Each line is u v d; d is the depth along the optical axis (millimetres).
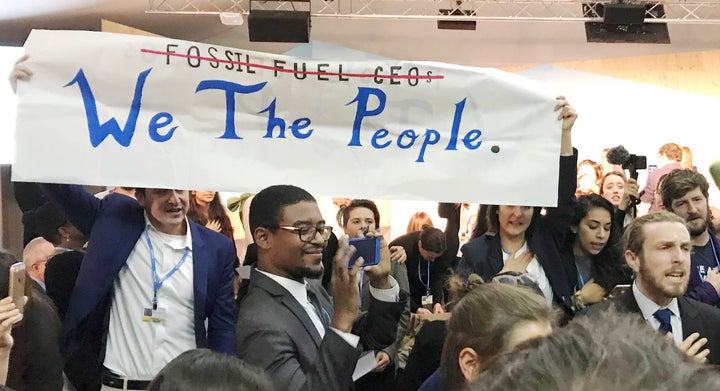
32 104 2875
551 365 517
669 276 2658
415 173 3066
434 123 3080
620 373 500
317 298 2797
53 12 5574
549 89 3094
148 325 2918
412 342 3551
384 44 6750
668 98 6574
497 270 3541
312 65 3033
